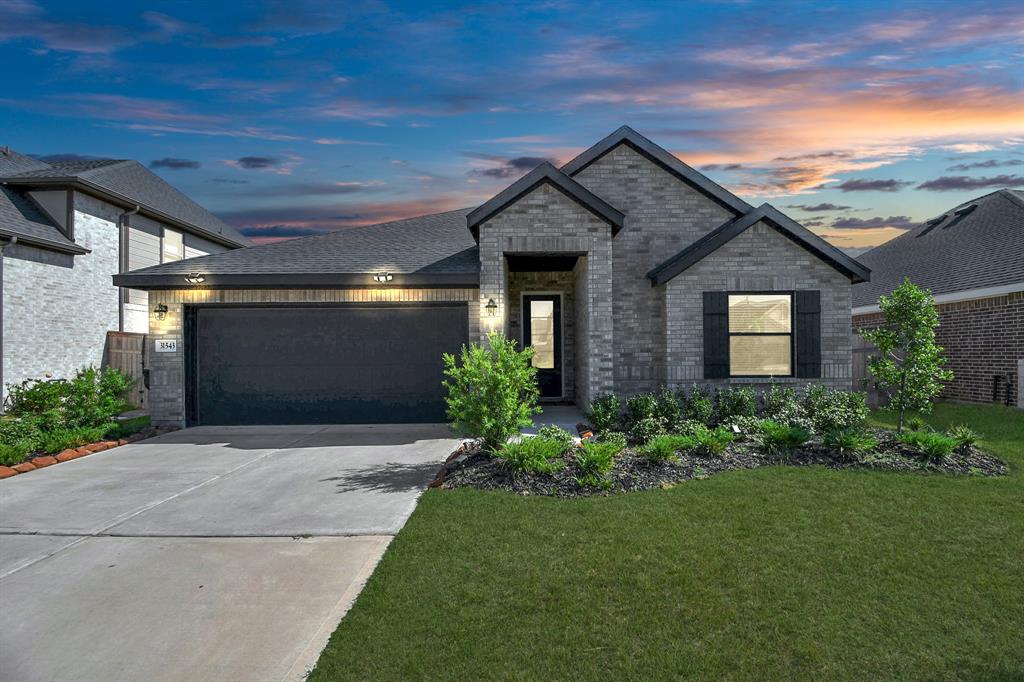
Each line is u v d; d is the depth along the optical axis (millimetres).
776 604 4496
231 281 12031
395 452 9961
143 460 9625
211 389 12789
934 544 5551
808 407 11734
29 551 5758
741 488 7184
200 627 4328
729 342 12656
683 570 5035
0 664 3904
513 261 14031
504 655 3887
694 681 3613
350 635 4121
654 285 13094
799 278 12594
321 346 12773
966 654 3873
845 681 3609
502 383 8578
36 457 9633
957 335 16969
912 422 11117
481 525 6094
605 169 13883
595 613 4387
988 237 18594
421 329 12703
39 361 15844
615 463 8258
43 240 15508
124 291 19016
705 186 13719
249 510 6902
